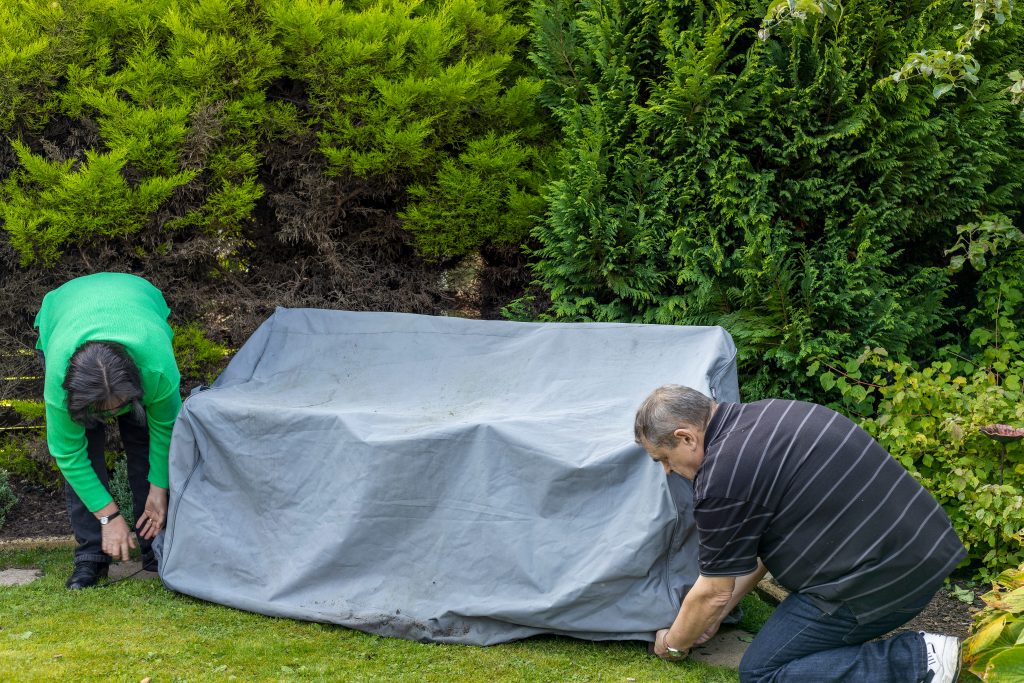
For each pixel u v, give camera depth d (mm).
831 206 4480
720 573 2533
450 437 3311
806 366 4418
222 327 4801
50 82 4309
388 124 4645
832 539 2438
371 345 4129
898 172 4410
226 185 4590
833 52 4258
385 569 3387
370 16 4629
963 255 4672
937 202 4559
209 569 3590
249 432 3580
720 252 4320
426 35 4746
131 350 3342
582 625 3131
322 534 3424
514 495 3252
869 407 4355
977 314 4898
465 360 3988
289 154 4871
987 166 4484
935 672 2482
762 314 4453
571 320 4746
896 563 2426
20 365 4520
